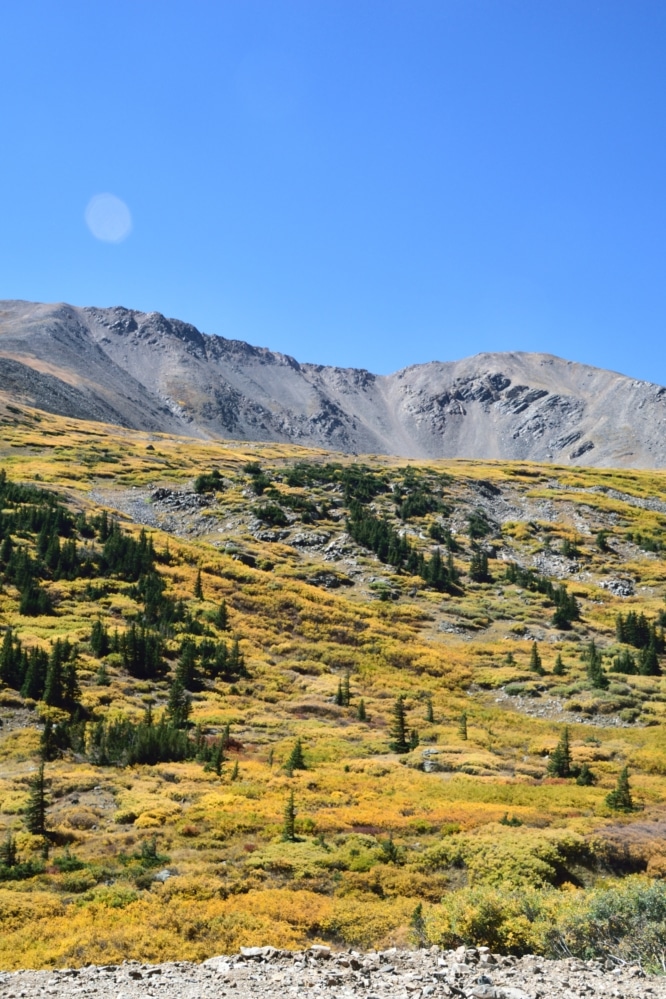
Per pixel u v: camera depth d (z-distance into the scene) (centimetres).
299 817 3778
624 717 7550
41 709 5831
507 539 15088
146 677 7175
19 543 9806
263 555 12300
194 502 14638
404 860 3303
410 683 8394
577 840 3378
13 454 16700
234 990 1457
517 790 4644
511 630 10769
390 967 1628
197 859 3200
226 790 4375
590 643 9819
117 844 3375
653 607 11850
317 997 1377
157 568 10162
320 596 10819
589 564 13862
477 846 3325
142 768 4869
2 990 1540
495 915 2017
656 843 3456
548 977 1491
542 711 7912
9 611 8050
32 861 3075
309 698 7419
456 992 1369
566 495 17788
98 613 8375
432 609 11319
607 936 1866
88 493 14225
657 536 15475
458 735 6581
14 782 4384
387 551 13188
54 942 2248
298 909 2616
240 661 7862
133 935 2286
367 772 5156
